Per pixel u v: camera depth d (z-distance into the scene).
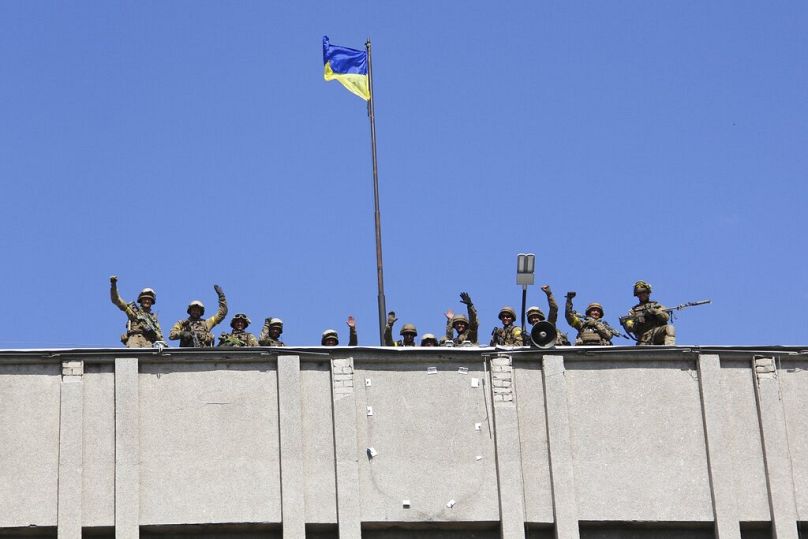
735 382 54.28
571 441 53.16
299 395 52.50
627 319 59.19
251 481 51.72
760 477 53.41
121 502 50.94
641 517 52.66
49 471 51.22
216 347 52.66
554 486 52.53
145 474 51.44
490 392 53.28
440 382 53.25
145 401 52.12
